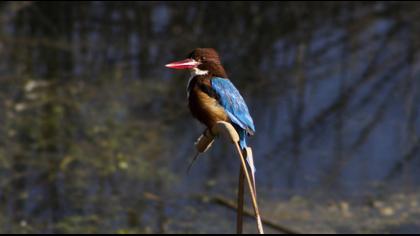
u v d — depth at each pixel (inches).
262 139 543.8
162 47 653.3
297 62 643.5
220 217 449.1
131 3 681.6
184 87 597.6
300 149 527.2
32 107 561.9
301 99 592.4
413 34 682.8
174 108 569.3
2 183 473.7
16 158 499.8
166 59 640.4
